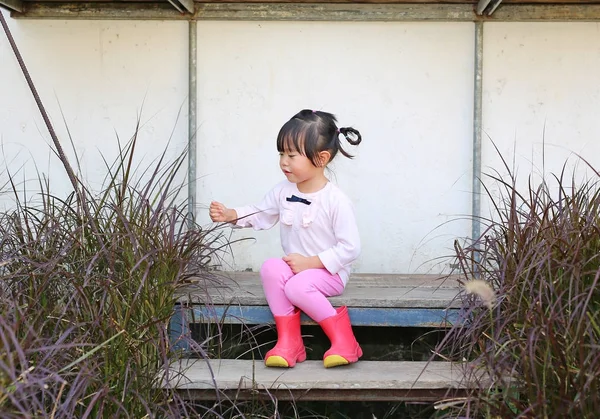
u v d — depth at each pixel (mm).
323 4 3432
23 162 3529
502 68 3467
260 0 3416
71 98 3514
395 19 3428
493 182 3496
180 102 3510
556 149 3490
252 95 3504
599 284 2150
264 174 3533
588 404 1891
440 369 2512
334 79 3496
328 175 3518
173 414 2096
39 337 1997
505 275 2373
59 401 1906
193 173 3471
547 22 3443
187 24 3482
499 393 2176
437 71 3480
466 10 3410
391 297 2770
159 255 2395
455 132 3500
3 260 2332
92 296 2250
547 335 1985
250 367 2537
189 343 2365
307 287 2551
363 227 3539
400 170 3520
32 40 3492
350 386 2387
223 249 3525
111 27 3490
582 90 3473
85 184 3516
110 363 2111
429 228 3533
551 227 2342
